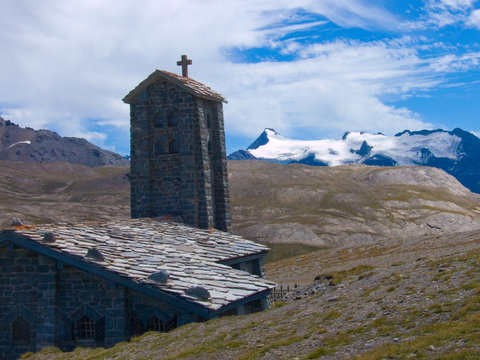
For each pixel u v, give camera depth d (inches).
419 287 735.1
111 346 879.1
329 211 6087.6
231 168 7815.0
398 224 5895.7
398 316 617.0
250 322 767.7
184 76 1562.5
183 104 1455.5
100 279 903.1
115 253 967.0
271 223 5506.9
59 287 924.0
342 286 924.6
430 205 6486.2
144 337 814.5
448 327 531.2
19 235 914.1
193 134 1448.1
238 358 601.6
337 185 7150.6
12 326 943.7
